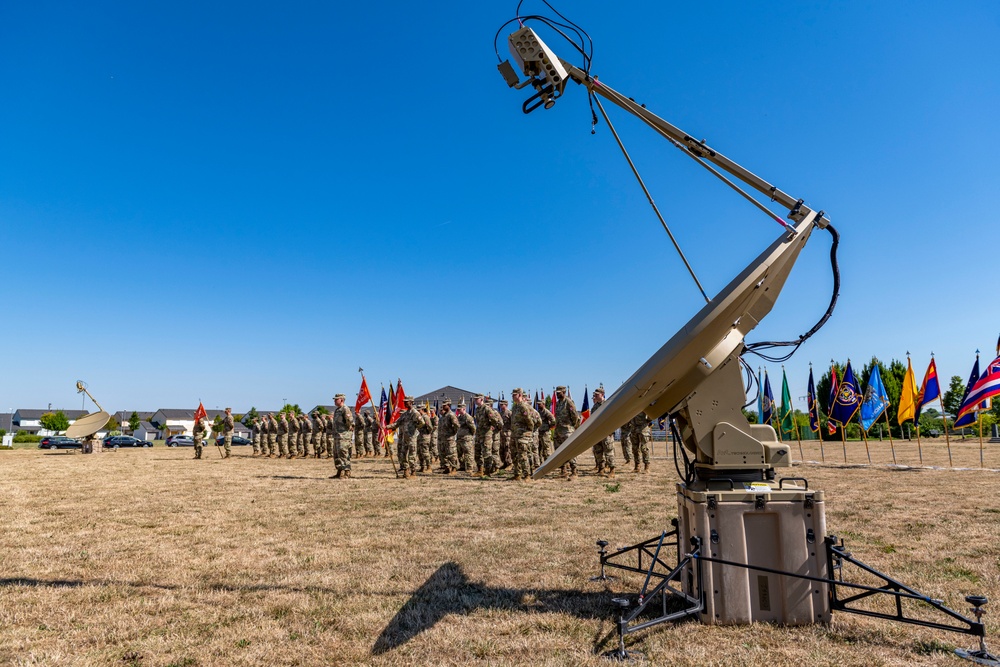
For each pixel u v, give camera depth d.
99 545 8.59
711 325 4.41
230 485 16.41
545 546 8.20
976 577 6.46
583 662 4.38
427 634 5.05
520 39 4.92
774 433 5.36
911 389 23.20
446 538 8.78
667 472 19.19
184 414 121.69
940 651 4.48
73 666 4.46
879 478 16.39
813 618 4.96
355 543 8.54
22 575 7.00
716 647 4.56
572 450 4.97
